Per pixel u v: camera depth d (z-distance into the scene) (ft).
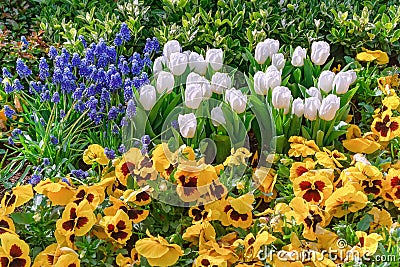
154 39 9.59
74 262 7.97
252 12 10.37
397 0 10.66
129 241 8.43
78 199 8.28
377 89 9.61
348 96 9.12
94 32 9.96
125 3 10.22
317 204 8.41
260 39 10.02
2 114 9.39
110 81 9.08
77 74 9.89
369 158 9.03
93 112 9.02
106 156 8.66
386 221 8.41
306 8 10.55
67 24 10.03
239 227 8.37
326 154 8.65
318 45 9.27
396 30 10.08
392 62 10.28
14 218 8.22
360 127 9.41
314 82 9.18
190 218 8.42
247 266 7.97
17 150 9.04
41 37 10.17
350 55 10.21
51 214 8.32
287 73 9.48
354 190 8.27
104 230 8.26
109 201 8.46
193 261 8.13
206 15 10.18
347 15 10.27
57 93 9.01
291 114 8.96
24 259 8.00
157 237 8.24
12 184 8.85
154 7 10.57
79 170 8.59
